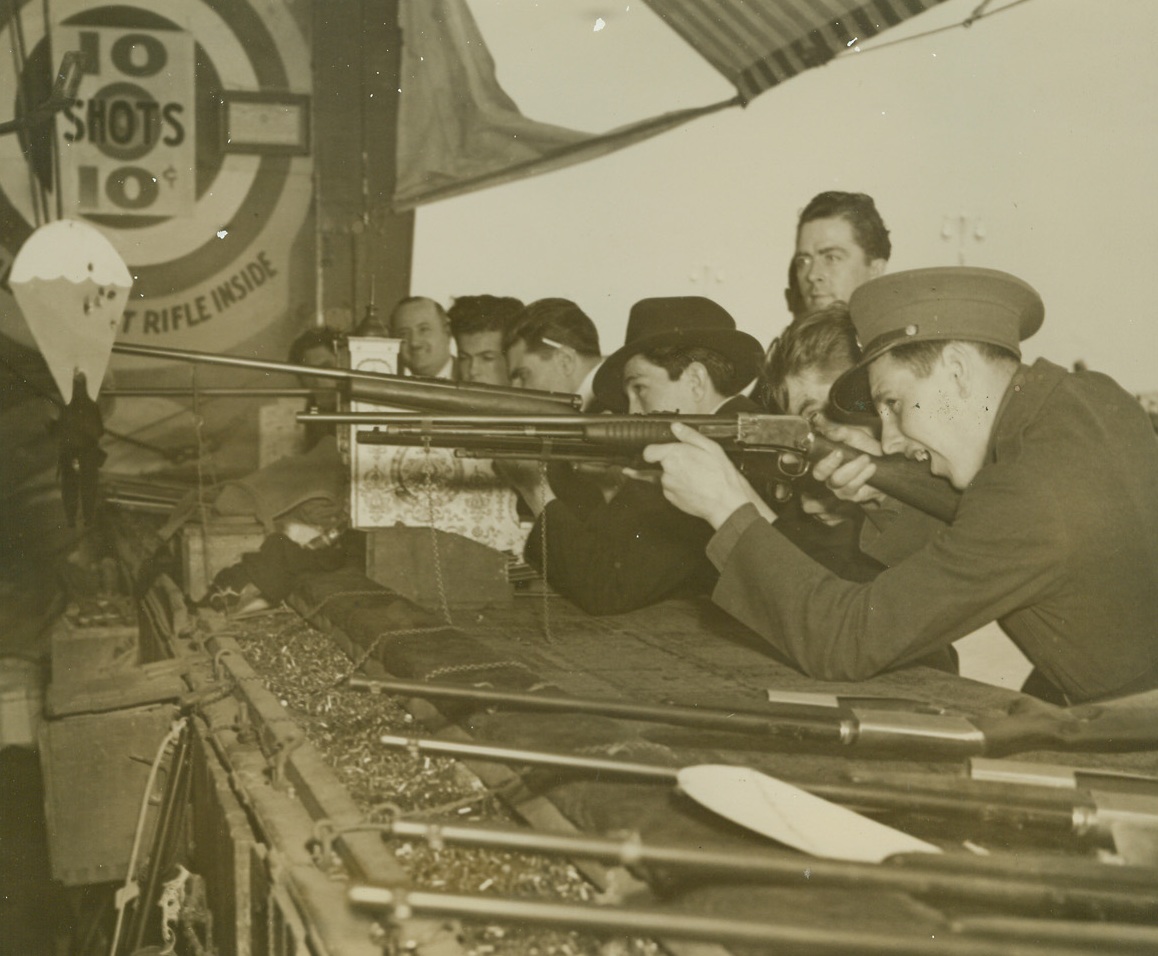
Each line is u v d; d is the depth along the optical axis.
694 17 4.20
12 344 4.94
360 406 3.26
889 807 1.41
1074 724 1.73
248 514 3.55
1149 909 1.15
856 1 3.95
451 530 3.39
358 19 4.72
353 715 2.20
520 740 1.68
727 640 2.85
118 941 2.58
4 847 4.19
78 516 4.72
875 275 4.09
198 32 4.86
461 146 4.64
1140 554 2.14
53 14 4.84
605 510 3.27
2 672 4.82
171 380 5.04
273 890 1.42
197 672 2.79
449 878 1.43
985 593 2.11
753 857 1.16
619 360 3.75
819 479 2.58
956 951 1.01
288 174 4.93
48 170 4.90
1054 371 2.27
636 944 1.24
